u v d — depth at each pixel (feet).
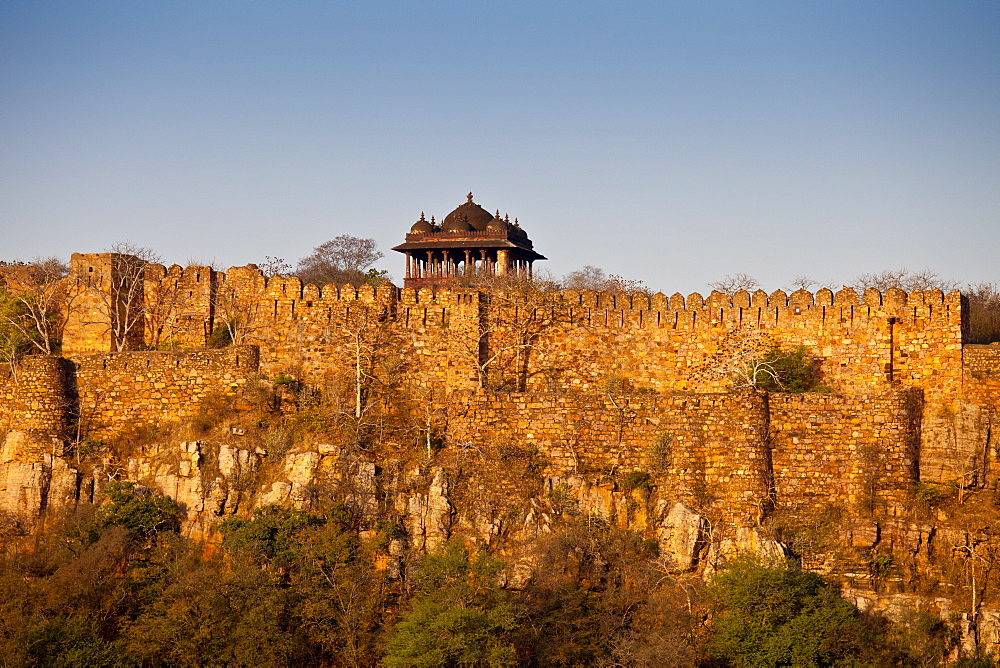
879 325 249.55
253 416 248.11
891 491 234.38
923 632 214.69
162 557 223.92
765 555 222.69
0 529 236.84
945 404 243.19
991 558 225.15
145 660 209.26
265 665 207.31
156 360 253.85
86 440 248.11
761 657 208.03
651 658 207.31
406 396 253.65
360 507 232.12
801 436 238.07
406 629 206.08
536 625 214.07
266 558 223.51
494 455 239.71
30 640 203.00
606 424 241.14
